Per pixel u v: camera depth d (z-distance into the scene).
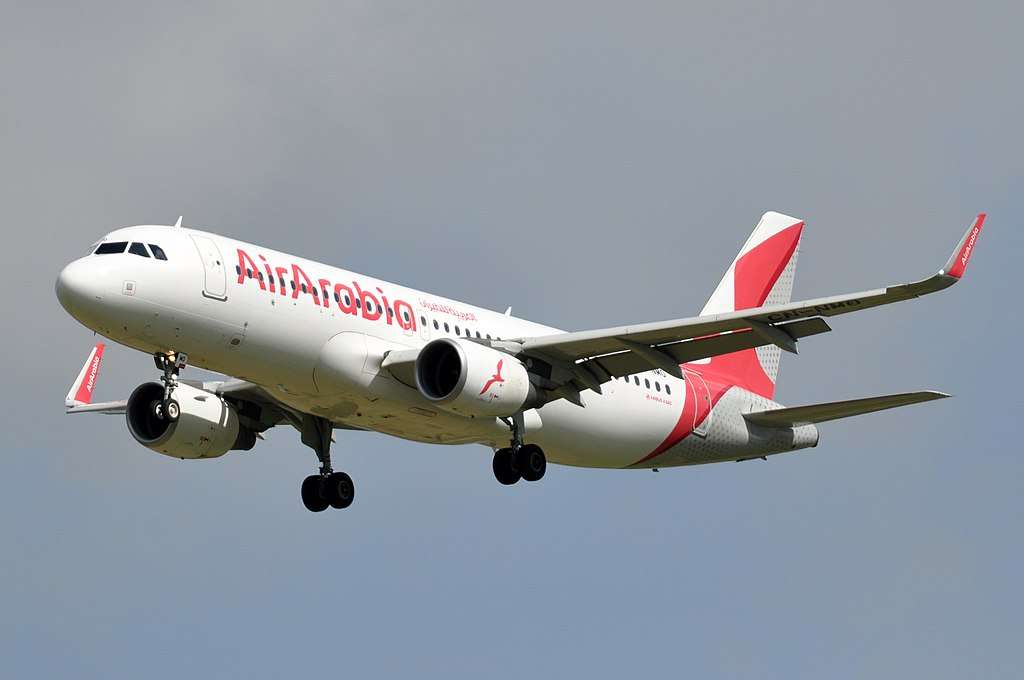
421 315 94.25
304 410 93.25
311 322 87.25
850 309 82.94
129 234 84.44
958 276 77.25
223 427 98.69
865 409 102.69
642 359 93.12
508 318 102.69
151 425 98.62
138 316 81.88
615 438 104.38
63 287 81.19
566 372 93.44
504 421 95.31
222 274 84.19
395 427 95.19
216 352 85.44
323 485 102.50
